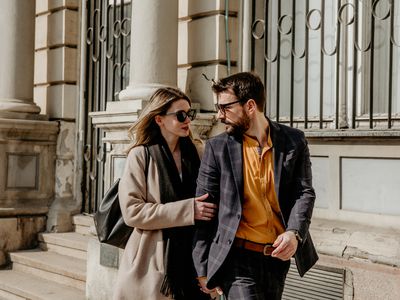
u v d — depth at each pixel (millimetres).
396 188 4336
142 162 3146
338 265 4238
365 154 4512
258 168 2834
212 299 3160
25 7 7723
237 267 2818
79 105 7727
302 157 2852
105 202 3236
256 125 2875
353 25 4719
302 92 5211
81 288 6125
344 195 4668
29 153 7664
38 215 7660
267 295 2867
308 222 2748
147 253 3078
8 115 7523
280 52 5363
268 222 2828
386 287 3980
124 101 5480
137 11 5574
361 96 4770
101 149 7480
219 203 2902
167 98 3166
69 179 7797
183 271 3072
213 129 5367
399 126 4457
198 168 3242
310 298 4414
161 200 3100
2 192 7465
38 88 8156
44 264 6633
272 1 5445
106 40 7242
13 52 7656
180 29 5867
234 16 5559
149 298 3014
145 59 5504
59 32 7801
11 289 6344
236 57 5559
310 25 5191
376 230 4328
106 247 5250
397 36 4652
